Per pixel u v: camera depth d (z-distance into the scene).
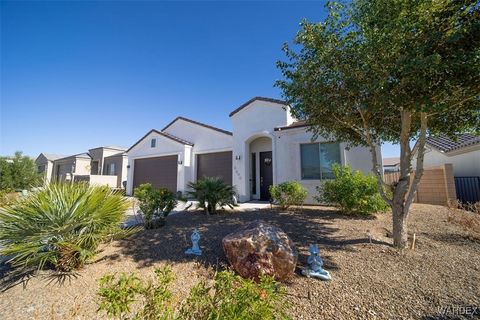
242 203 12.02
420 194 11.14
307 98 5.40
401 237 5.13
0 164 17.69
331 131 7.02
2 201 5.21
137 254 5.07
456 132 6.25
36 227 4.07
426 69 3.45
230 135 15.51
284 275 3.76
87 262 4.60
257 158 14.19
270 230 4.41
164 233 6.43
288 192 9.51
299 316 2.92
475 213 7.07
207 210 8.85
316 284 3.69
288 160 11.85
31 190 4.96
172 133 18.33
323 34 5.07
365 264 4.35
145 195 6.96
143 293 1.98
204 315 1.82
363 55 4.37
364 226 6.89
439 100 3.90
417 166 5.27
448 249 4.98
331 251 5.01
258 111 13.41
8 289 3.70
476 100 4.59
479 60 3.22
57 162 32.69
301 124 11.78
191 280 3.91
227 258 4.43
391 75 4.07
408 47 3.82
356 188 8.06
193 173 16.59
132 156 19.41
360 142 7.75
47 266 4.42
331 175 10.75
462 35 3.28
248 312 1.72
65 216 4.15
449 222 7.02
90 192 4.84
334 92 5.27
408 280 3.73
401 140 5.47
